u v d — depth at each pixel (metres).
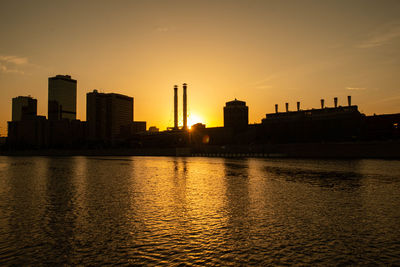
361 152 127.75
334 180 49.72
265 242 19.00
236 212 26.94
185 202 31.84
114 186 44.84
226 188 41.84
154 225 23.03
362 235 20.11
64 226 22.92
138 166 89.69
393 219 24.03
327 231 21.06
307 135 182.88
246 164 92.31
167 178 55.44
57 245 18.86
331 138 173.62
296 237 19.88
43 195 36.91
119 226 22.84
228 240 19.47
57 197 35.41
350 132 167.88
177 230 21.72
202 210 27.92
